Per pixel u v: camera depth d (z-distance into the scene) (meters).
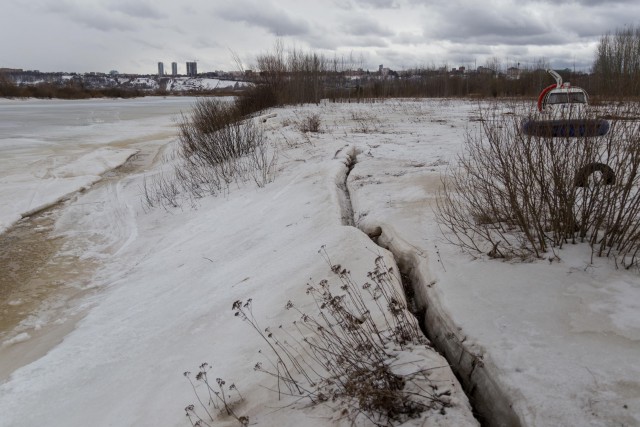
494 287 3.89
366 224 6.24
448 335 3.52
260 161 11.48
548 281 3.86
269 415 3.24
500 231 4.93
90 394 4.30
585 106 4.49
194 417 3.47
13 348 5.54
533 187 4.49
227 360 4.05
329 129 16.06
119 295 6.50
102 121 33.34
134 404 3.94
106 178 14.53
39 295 6.88
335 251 5.36
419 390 2.94
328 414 3.01
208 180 11.16
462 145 10.74
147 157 18.48
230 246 7.14
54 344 5.46
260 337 4.21
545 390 2.74
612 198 4.17
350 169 9.45
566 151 4.30
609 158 4.28
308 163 10.32
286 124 17.45
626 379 2.72
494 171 5.23
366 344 3.42
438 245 4.93
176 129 27.98
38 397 4.43
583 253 4.21
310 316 4.27
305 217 6.98
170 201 10.48
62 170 15.15
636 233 4.14
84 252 8.50
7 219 10.30
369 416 2.85
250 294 5.20
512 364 2.98
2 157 17.45
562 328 3.26
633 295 3.51
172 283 6.50
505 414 2.78
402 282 4.73
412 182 7.57
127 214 10.41
